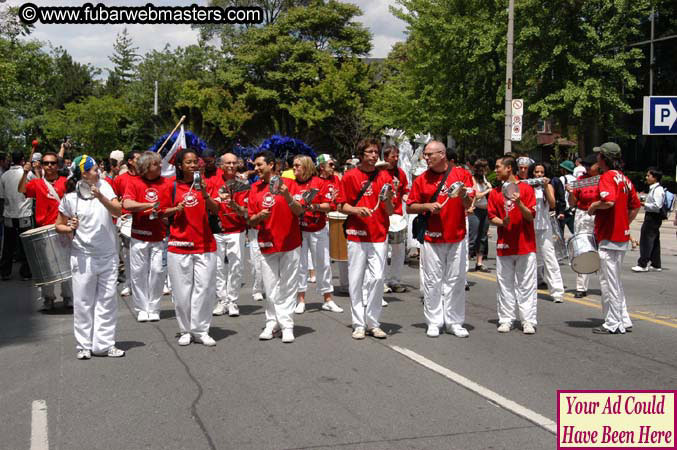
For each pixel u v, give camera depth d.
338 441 4.69
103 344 6.94
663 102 12.12
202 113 52.91
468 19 27.53
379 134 46.22
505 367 6.48
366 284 7.64
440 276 7.75
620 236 7.73
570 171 11.99
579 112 24.33
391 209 7.58
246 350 7.19
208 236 7.39
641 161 30.81
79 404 5.50
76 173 6.75
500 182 7.98
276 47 50.84
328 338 7.71
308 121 48.97
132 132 54.50
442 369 6.41
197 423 5.05
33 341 7.74
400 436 4.78
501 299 8.07
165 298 10.54
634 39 30.30
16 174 12.80
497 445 4.62
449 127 31.22
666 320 8.64
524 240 7.89
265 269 7.55
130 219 10.50
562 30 24.80
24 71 30.08
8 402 5.58
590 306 9.63
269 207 7.38
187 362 6.73
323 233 9.30
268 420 5.10
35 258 9.12
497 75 27.72
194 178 7.13
